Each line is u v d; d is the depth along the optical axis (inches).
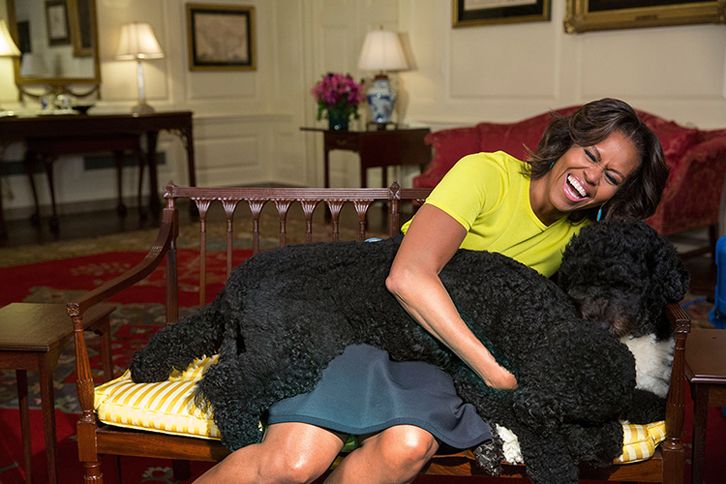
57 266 200.1
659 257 64.9
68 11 274.1
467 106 255.8
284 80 334.3
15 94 266.1
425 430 60.7
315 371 63.2
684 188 176.9
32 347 77.8
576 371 58.9
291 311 64.9
